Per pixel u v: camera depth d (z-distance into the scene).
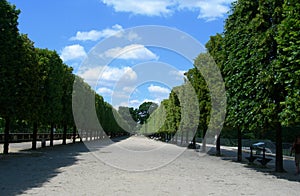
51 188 11.74
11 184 12.48
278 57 15.76
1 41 22.48
